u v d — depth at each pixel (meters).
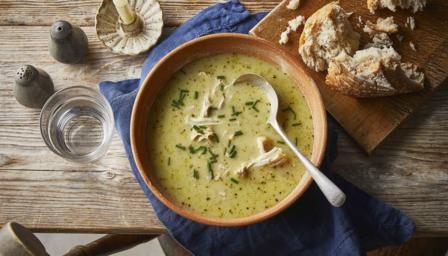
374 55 0.72
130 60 0.80
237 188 0.68
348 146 0.75
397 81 0.72
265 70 0.71
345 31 0.74
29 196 0.75
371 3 0.77
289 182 0.68
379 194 0.73
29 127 0.78
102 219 0.74
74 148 0.77
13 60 0.81
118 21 0.81
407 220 0.71
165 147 0.70
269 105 0.70
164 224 0.71
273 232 0.71
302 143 0.69
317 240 0.72
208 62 0.72
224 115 0.70
